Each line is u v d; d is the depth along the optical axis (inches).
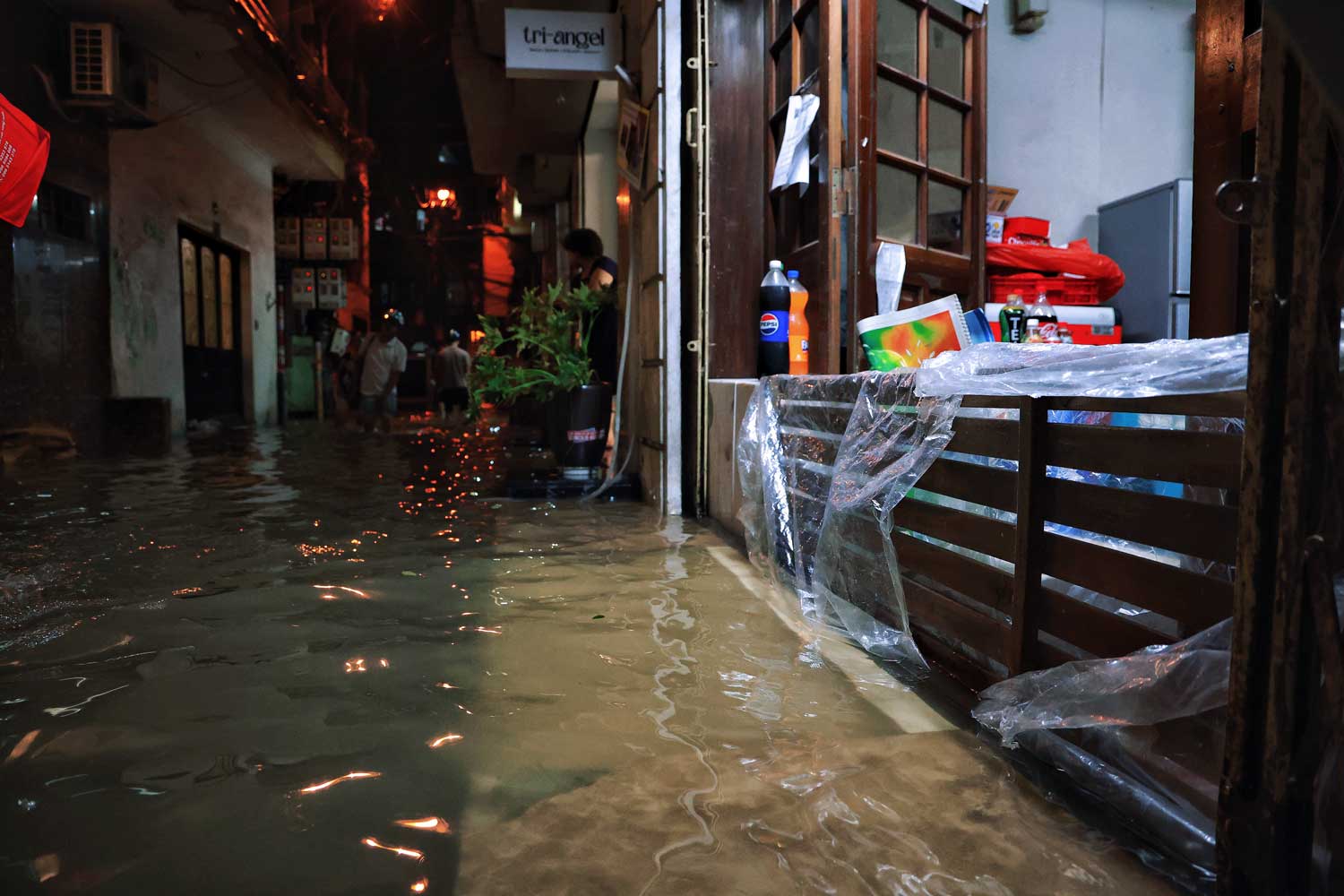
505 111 410.6
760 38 195.0
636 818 61.0
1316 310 41.3
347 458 327.6
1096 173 200.5
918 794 64.7
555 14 250.7
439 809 62.4
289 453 347.6
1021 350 76.7
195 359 495.5
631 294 240.4
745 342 196.1
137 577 132.6
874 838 58.4
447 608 116.8
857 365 149.1
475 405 240.5
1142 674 59.7
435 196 1535.4
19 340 308.3
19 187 229.5
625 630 107.6
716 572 140.1
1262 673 45.5
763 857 56.0
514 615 114.1
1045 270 178.7
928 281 163.9
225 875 54.0
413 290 1568.7
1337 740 42.2
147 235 417.4
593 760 70.7
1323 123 40.6
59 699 83.7
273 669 92.4
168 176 443.8
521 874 54.0
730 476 173.8
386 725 77.8
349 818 61.1
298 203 733.9
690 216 197.6
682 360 198.8
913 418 95.0
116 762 70.1
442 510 202.1
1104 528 65.7
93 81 339.0
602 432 238.1
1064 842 57.8
